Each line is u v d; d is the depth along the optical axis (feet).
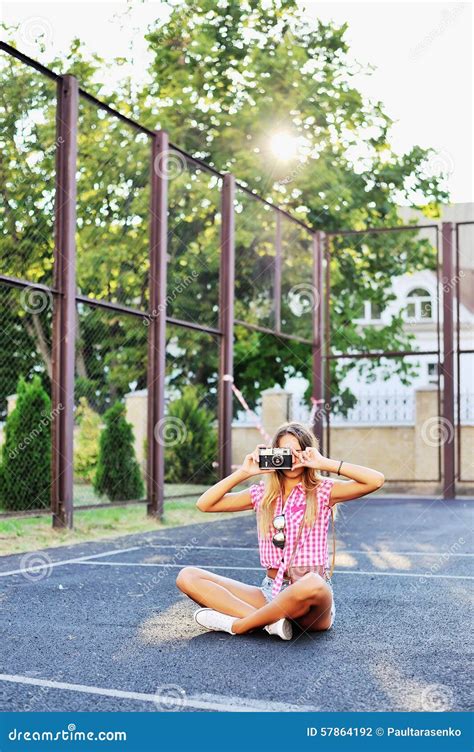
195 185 54.54
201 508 15.19
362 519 40.04
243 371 72.49
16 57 30.25
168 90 70.38
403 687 11.64
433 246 74.79
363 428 65.05
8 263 33.78
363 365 72.43
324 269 62.39
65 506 31.42
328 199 69.51
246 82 70.79
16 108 32.48
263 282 52.95
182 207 54.60
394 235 72.74
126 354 54.80
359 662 12.97
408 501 52.49
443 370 55.06
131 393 57.88
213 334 44.42
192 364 68.74
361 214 72.95
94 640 14.53
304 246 57.93
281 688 11.57
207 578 15.42
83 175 39.63
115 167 39.14
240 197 58.18
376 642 14.39
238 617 14.96
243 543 30.25
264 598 15.24
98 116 38.88
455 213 97.04
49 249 33.88
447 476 54.60
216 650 13.74
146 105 70.23
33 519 34.35
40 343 54.80
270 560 14.99
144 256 39.27
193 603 18.19
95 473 41.50
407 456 63.98
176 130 69.41
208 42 70.44
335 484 14.97
